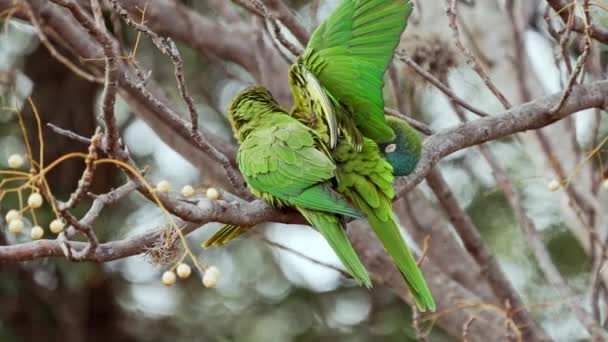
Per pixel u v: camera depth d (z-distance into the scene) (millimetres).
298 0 14930
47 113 15133
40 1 11156
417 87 12000
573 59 13328
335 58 8180
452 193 11445
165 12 13406
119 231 14656
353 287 16141
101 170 15367
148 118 12828
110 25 14078
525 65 12867
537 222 15281
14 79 12031
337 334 15797
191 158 12844
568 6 8312
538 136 11523
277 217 7734
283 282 16453
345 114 7949
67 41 11500
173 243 6559
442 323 13078
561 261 15109
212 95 16016
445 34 11906
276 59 13367
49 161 15047
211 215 6836
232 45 13508
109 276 16281
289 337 15938
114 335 16328
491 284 11695
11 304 14945
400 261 7691
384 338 15586
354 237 12977
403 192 8344
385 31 8320
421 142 8641
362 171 7848
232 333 16203
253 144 7918
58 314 15492
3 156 14242
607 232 10695
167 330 16578
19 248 6160
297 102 8242
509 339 9719
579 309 10062
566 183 10445
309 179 7574
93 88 15555
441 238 13828
